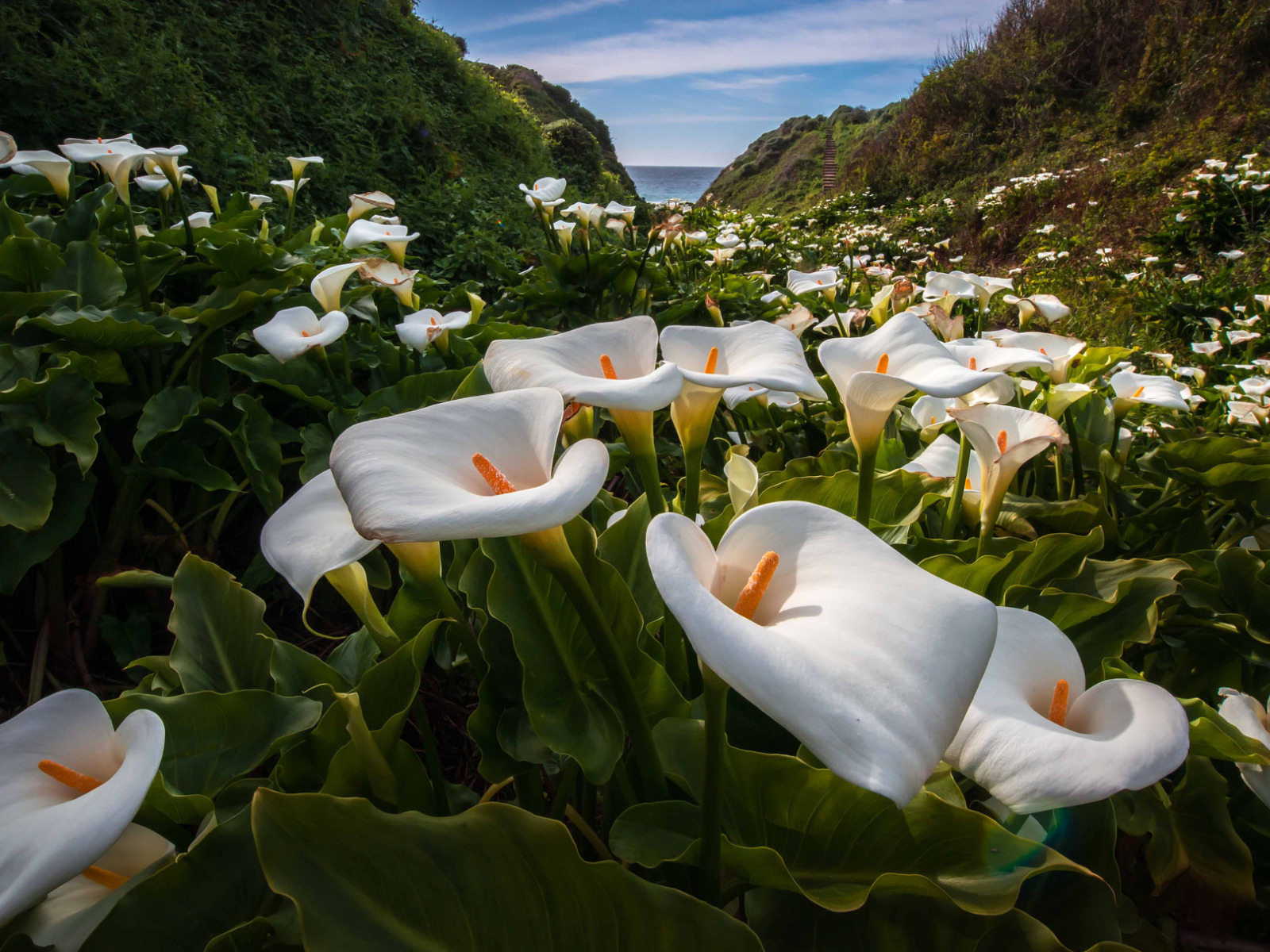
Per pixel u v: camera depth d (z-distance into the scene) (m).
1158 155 12.55
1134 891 1.82
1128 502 2.85
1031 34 20.66
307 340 2.50
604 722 1.46
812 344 4.81
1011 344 2.63
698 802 1.36
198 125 8.05
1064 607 1.89
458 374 3.05
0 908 0.91
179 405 2.78
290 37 12.55
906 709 0.77
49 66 7.26
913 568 0.97
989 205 14.20
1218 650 2.07
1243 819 1.77
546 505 0.88
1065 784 0.97
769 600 1.05
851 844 1.28
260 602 1.79
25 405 2.48
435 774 1.62
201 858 1.22
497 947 1.08
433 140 12.72
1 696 2.59
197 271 3.49
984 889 1.16
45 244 2.88
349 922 1.01
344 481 0.99
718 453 3.61
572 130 21.70
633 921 1.09
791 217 21.05
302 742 1.50
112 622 2.69
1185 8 16.59
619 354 1.58
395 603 1.87
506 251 8.55
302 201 8.38
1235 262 8.72
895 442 2.91
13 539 2.40
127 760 1.12
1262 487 2.65
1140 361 6.91
